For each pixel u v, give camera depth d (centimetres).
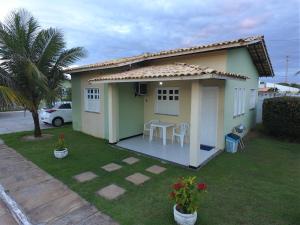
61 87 911
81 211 360
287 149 729
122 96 821
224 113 691
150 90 889
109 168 549
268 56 973
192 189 319
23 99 777
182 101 785
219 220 333
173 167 560
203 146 731
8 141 829
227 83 699
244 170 539
